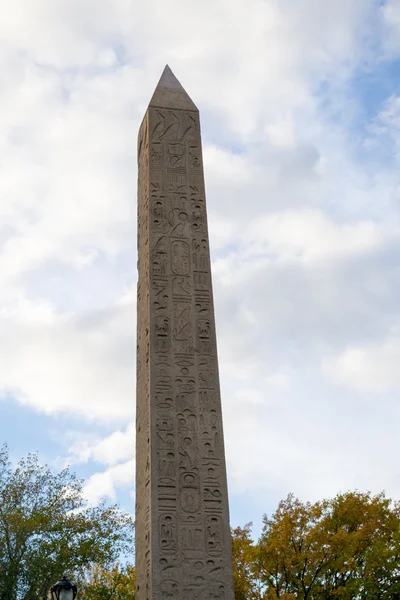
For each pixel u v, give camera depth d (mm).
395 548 38875
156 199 20172
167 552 16188
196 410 17641
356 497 40719
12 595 38375
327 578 38812
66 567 39375
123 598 41000
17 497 40938
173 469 16953
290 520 39656
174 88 22266
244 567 39656
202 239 19828
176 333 18406
